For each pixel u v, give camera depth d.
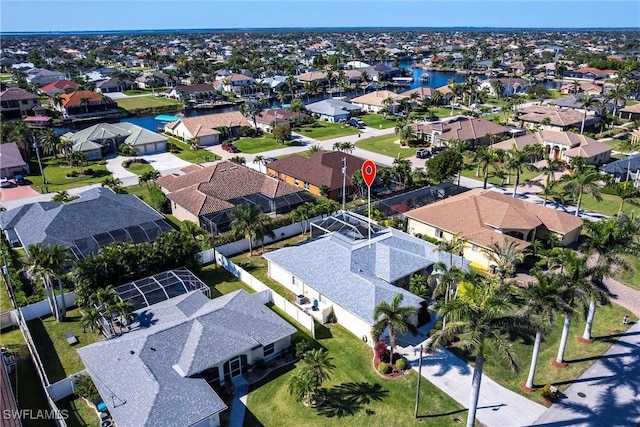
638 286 52.56
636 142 108.31
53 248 46.16
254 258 61.47
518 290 35.41
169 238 55.28
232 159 98.12
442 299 48.16
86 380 37.03
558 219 62.53
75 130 139.75
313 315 48.03
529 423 34.22
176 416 32.16
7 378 35.88
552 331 44.91
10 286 50.25
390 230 58.72
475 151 98.00
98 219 63.25
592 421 34.19
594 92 169.75
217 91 192.38
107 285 49.84
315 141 121.88
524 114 134.75
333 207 71.50
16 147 98.94
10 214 67.12
